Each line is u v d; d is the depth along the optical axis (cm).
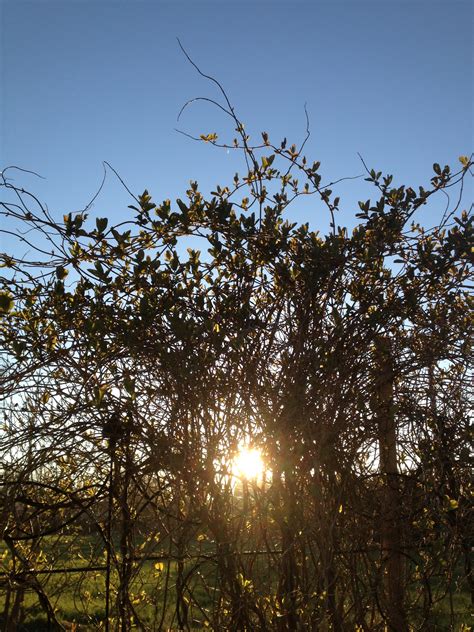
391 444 363
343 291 358
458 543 353
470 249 347
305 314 341
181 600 327
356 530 349
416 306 348
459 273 365
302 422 328
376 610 367
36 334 318
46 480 336
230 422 325
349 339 345
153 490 339
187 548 329
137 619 319
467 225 347
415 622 369
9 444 310
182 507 332
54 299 319
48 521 333
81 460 332
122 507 324
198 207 349
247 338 337
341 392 340
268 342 344
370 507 356
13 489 309
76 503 321
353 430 343
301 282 352
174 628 342
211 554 333
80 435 318
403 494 355
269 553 332
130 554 322
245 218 348
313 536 332
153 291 331
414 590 378
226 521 330
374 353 353
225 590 332
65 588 342
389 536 360
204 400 324
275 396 333
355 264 351
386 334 359
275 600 338
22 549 338
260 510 324
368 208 365
